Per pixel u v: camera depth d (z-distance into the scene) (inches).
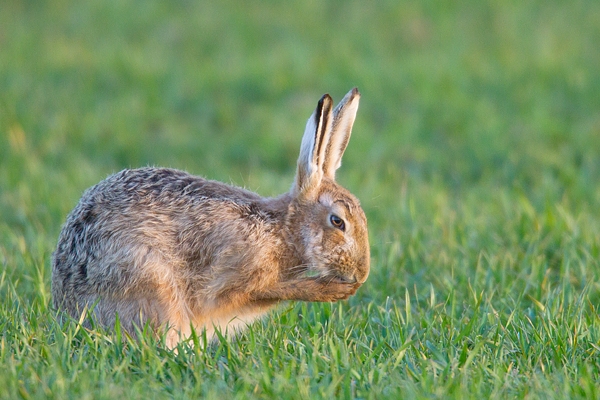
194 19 1728.6
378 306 570.6
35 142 1138.7
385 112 1274.6
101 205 526.0
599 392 435.8
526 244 706.2
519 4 1790.1
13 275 631.8
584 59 1494.8
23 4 1781.5
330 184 565.3
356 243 546.9
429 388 434.6
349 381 436.8
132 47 1571.1
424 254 686.5
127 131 1189.1
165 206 527.2
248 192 572.4
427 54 1534.2
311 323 555.2
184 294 529.7
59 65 1451.8
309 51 1540.4
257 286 538.0
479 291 598.2
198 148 1163.9
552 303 556.4
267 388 431.2
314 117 538.3
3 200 883.4
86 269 520.4
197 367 456.8
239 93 1365.7
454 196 973.8
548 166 1043.3
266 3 1818.4
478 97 1331.2
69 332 484.1
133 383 439.2
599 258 663.1
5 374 437.7
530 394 432.1
